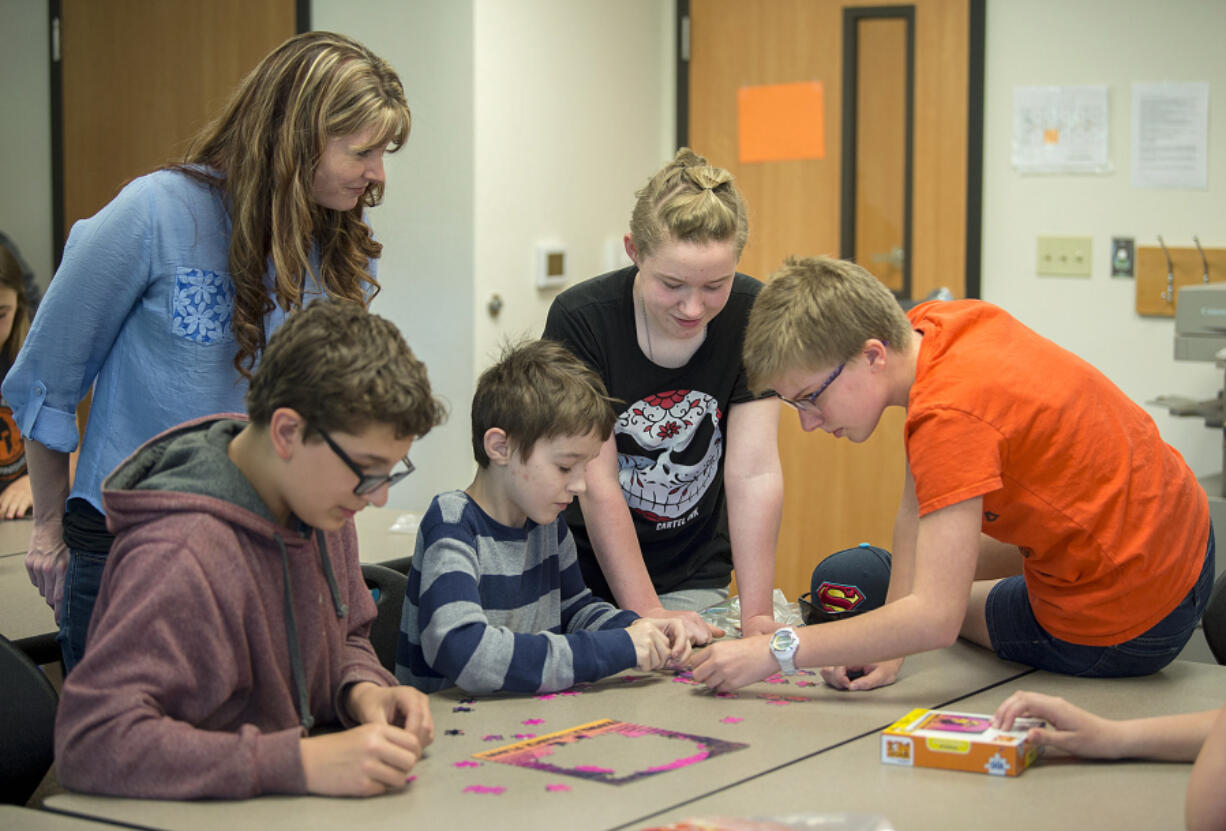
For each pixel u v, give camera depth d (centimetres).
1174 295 401
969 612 174
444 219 369
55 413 163
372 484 124
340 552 148
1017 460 150
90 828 111
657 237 168
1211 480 358
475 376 369
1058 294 417
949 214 419
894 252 427
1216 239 398
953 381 150
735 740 135
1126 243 407
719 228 166
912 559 168
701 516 209
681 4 446
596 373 175
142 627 119
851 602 183
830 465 356
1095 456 152
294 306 162
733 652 153
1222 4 391
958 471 146
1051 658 163
